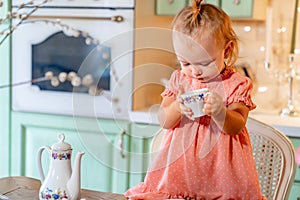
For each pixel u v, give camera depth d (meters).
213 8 1.31
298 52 2.58
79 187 1.22
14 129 2.64
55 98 2.55
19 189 1.43
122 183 2.44
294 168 1.57
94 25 2.43
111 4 2.39
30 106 2.60
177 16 1.34
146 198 1.33
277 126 2.18
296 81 2.58
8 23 2.56
